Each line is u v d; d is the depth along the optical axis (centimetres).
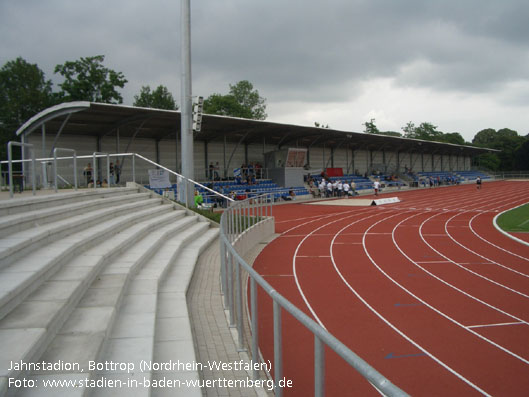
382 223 2230
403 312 823
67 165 2206
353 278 1090
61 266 557
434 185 6247
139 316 488
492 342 677
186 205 1606
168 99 6438
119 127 2736
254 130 3550
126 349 397
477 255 1384
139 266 717
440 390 528
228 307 630
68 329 396
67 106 2131
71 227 723
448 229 1997
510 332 719
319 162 5038
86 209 920
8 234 578
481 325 752
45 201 800
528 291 966
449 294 942
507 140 10344
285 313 788
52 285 474
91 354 344
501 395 517
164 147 3309
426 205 3325
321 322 769
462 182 7319
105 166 2939
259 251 1469
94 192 1095
